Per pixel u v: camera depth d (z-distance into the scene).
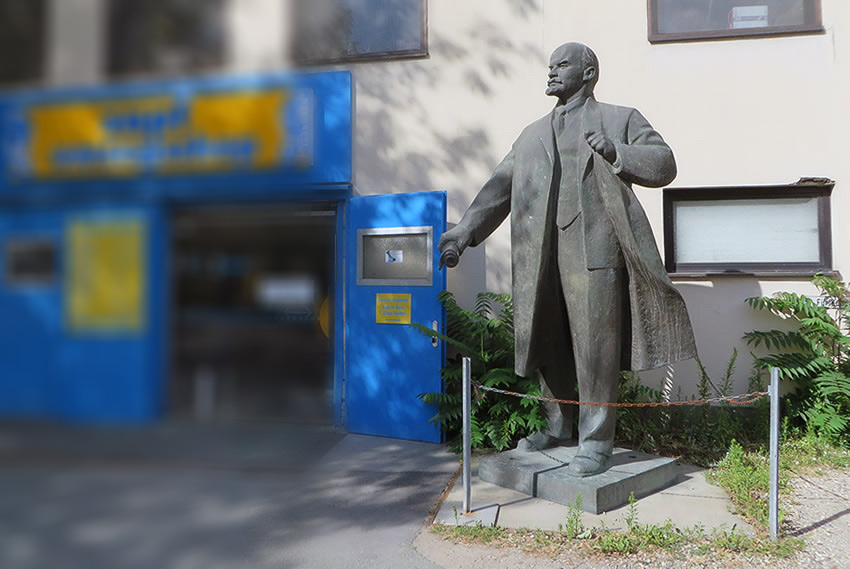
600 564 3.25
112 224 5.97
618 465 4.40
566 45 4.36
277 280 6.71
